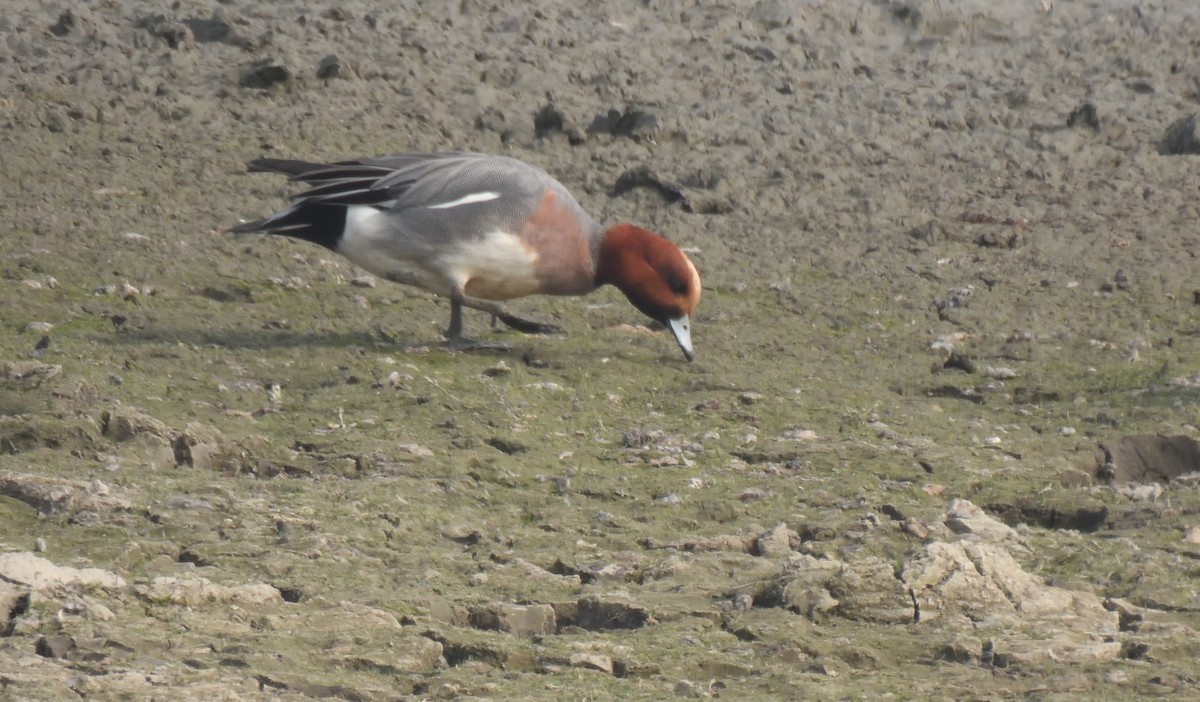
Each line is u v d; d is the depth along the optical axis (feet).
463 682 24.23
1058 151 64.39
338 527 30.53
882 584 27.86
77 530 29.32
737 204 58.75
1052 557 30.42
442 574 28.71
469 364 43.16
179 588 26.48
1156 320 48.73
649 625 26.89
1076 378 43.50
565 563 29.60
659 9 77.66
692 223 57.11
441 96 66.33
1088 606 27.86
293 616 26.05
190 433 34.68
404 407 38.93
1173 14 80.59
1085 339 46.88
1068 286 51.75
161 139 61.21
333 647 25.11
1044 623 27.14
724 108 67.41
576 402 40.37
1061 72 73.46
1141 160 63.36
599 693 24.03
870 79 72.02
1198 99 72.08
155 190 56.80
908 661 25.90
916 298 50.90
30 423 34.04
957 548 28.63
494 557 29.84
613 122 64.64
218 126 62.69
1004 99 69.97
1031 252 54.95
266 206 56.34
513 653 25.39
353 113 64.39
